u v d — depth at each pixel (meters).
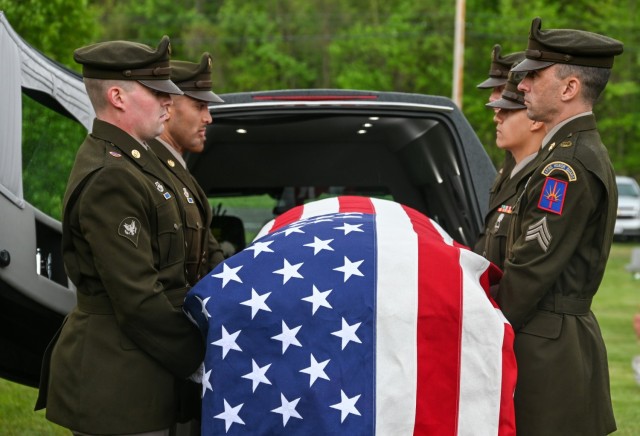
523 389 3.99
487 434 3.51
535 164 4.21
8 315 4.82
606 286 17.31
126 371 3.90
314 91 5.48
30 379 5.16
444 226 5.95
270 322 3.54
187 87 4.74
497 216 4.68
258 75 57.25
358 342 3.50
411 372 3.49
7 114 4.38
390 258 3.63
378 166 6.18
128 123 4.02
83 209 3.81
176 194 4.11
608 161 4.07
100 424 3.87
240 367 3.54
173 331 3.86
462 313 3.55
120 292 3.78
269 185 6.18
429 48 46.81
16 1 11.55
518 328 4.03
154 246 3.96
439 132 5.53
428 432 3.48
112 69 3.98
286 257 3.66
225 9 60.31
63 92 5.17
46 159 5.26
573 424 3.96
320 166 6.21
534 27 4.17
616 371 9.93
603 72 4.11
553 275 3.90
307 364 3.49
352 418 3.44
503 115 4.87
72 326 4.00
